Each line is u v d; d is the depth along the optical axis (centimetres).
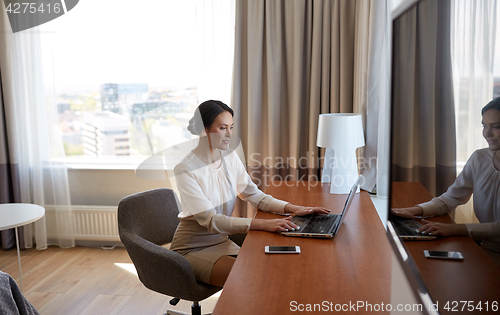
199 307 193
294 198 199
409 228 111
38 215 221
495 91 60
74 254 310
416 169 106
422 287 96
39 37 299
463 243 73
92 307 232
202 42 286
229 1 283
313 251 134
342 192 205
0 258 304
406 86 117
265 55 281
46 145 312
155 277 161
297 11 265
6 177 313
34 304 236
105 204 324
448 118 81
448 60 81
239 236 198
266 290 107
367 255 129
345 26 263
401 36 124
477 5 66
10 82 302
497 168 59
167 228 193
